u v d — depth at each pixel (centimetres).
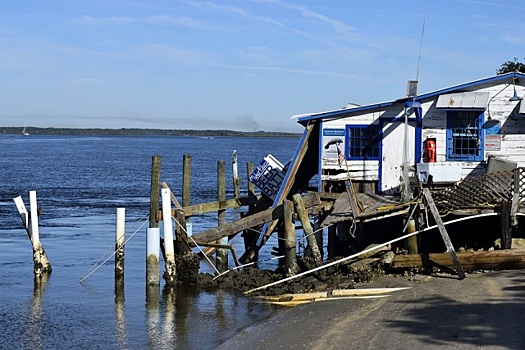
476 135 2314
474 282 1673
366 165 2317
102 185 5900
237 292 1938
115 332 1588
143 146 17950
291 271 1956
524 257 1764
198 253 2488
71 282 2131
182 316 1706
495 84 2302
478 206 1883
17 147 15300
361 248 2136
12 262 2442
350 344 1275
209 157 11562
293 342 1338
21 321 1691
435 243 2111
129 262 2470
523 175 1878
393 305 1533
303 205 1981
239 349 1344
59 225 3416
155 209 2050
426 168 2123
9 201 4503
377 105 2297
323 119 2306
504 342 1202
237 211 4053
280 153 13712
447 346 1205
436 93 2289
